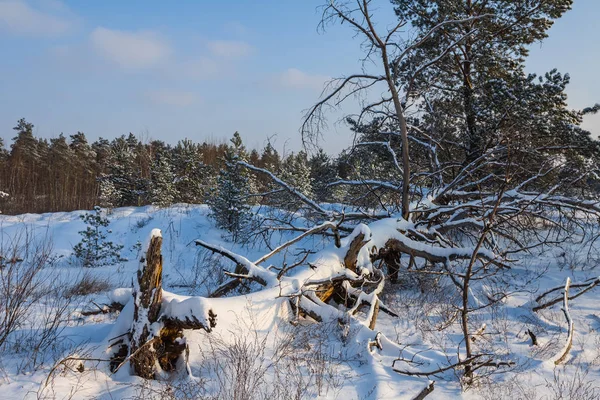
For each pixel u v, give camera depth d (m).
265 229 11.02
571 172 11.07
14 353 4.84
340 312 6.21
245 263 7.04
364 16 8.85
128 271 12.53
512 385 4.74
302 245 12.91
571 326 6.07
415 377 4.86
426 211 9.94
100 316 6.95
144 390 4.22
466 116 13.16
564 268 10.26
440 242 9.89
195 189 27.94
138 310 4.65
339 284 7.47
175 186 26.89
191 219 17.42
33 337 5.30
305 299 6.51
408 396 4.35
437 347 5.90
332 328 6.05
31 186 36.50
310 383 4.54
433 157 11.87
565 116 12.72
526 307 7.59
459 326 6.79
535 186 11.70
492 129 11.91
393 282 9.36
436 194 10.96
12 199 30.72
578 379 4.99
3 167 40.50
